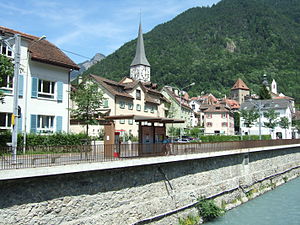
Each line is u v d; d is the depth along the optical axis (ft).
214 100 336.29
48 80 78.23
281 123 208.03
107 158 46.06
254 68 596.29
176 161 57.16
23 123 71.15
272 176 105.60
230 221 61.72
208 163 69.26
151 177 52.26
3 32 68.85
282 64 610.65
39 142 66.74
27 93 72.64
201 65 577.02
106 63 544.21
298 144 138.51
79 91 89.04
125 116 54.34
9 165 34.63
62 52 86.69
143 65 334.85
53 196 37.19
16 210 33.71
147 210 49.70
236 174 81.82
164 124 63.72
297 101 472.85
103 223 42.04
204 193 65.41
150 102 158.51
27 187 34.88
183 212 57.00
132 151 51.13
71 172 37.76
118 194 45.57
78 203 39.81
